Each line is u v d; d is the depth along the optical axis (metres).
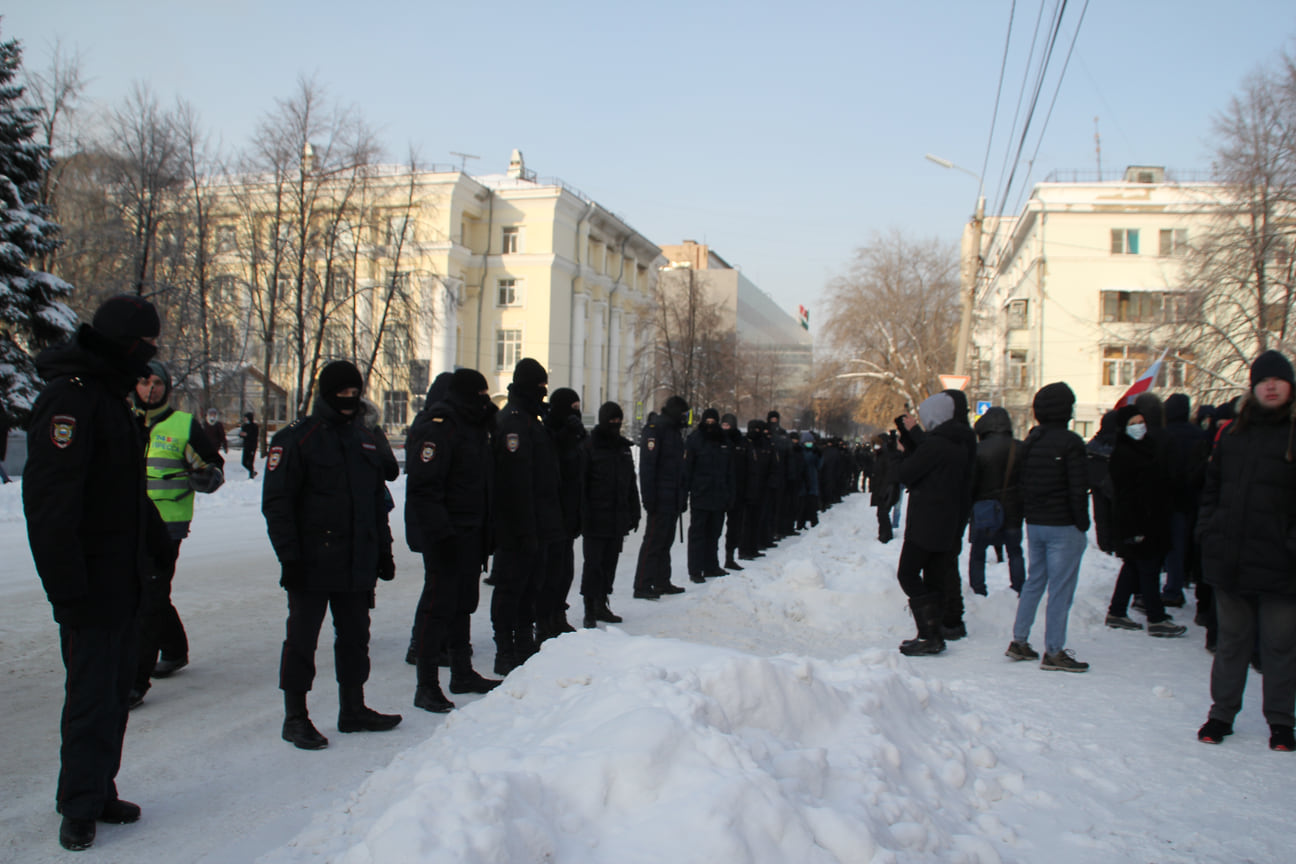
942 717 4.54
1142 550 7.52
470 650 5.82
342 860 2.67
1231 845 3.40
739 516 12.22
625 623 8.06
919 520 6.85
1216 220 26.22
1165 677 6.07
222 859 3.31
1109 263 45.38
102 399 3.50
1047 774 4.12
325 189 29.97
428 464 5.32
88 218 27.91
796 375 94.00
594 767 3.06
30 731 4.77
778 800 2.93
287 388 35.88
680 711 3.42
